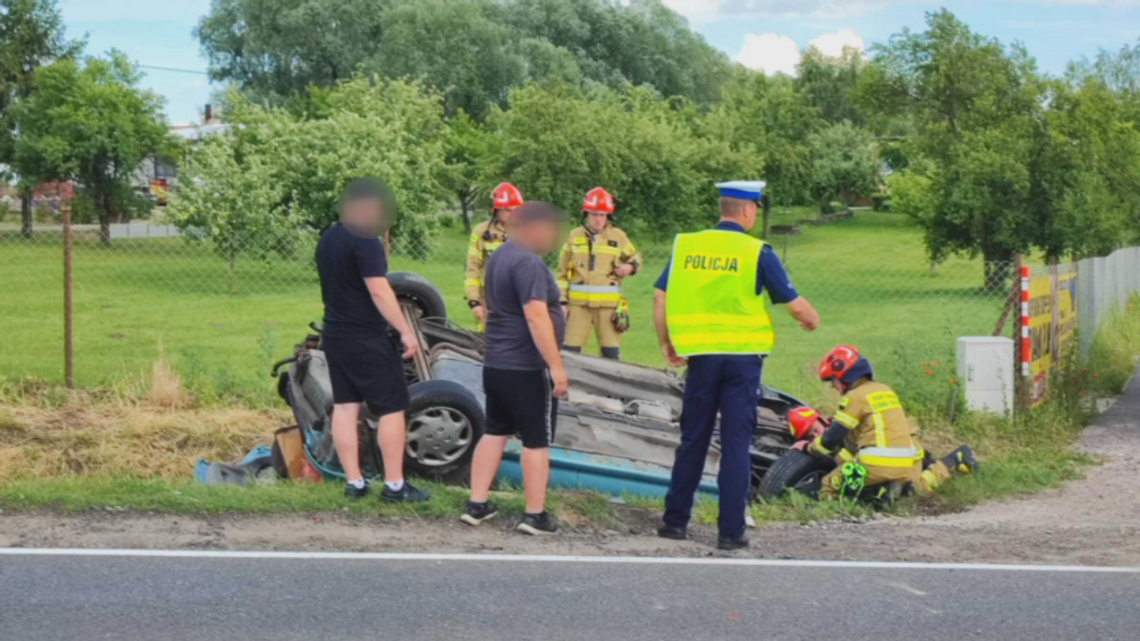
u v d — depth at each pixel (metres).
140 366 12.78
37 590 4.91
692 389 6.07
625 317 10.52
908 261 38.72
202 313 18.86
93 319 17.73
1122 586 5.45
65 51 43.50
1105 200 27.73
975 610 5.03
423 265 28.25
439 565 5.42
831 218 64.56
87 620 4.57
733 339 5.98
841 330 20.09
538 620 4.72
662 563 5.63
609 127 35.34
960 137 30.27
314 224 27.98
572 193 33.72
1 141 40.12
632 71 71.81
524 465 6.06
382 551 5.64
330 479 7.13
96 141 36.50
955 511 7.62
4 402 10.44
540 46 64.31
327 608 4.78
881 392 7.76
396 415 6.29
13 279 21.30
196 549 5.55
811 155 58.50
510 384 5.94
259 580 5.11
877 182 72.62
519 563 5.51
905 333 19.55
